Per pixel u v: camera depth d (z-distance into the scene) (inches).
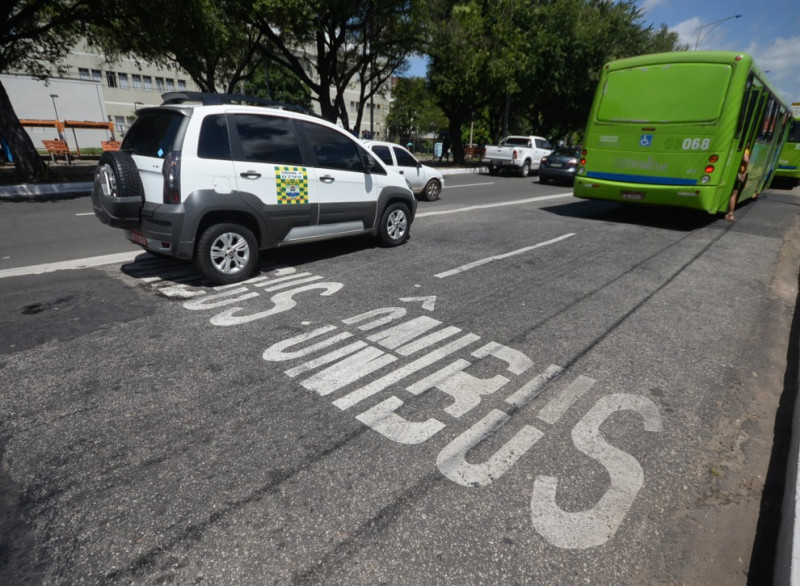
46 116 1272.1
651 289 203.8
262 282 197.8
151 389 116.1
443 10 868.0
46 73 716.0
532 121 1437.0
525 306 178.4
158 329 149.9
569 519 81.6
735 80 300.4
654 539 78.6
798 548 67.9
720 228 358.9
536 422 107.7
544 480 90.2
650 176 341.7
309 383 120.9
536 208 447.5
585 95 1214.9
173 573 69.5
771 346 152.3
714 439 104.7
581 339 151.1
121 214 171.9
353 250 257.4
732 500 87.7
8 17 507.5
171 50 614.2
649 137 337.1
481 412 110.8
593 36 987.3
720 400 119.8
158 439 98.3
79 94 1312.7
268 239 200.1
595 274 223.8
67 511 79.9
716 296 197.8
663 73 328.2
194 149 170.7
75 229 303.7
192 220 171.0
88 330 148.3
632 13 1070.4
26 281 194.4
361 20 731.4
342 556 73.2
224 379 121.6
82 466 90.2
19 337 142.6
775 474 94.7
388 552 74.2
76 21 574.2
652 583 71.1
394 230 266.1
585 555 75.0
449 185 667.4
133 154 181.5
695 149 318.7
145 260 227.6
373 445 98.4
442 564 72.4
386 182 250.2
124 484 86.0
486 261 241.1
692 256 266.5
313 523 79.0
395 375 125.9
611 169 362.0
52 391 114.3
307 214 210.8
